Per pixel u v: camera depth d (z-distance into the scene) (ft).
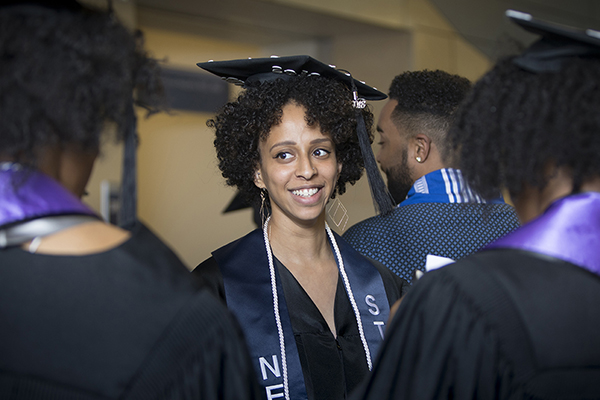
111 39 2.45
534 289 2.45
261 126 4.68
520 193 2.77
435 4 17.95
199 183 15.75
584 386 2.40
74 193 2.65
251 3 14.15
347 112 4.72
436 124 5.55
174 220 15.28
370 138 5.34
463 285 2.59
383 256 5.27
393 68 17.85
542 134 2.52
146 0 13.44
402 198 6.22
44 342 2.23
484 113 2.74
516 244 2.62
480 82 2.88
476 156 2.80
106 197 8.87
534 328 2.41
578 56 2.66
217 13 14.69
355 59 18.31
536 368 2.40
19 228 2.28
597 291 2.43
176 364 2.34
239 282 4.55
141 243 2.52
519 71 2.75
